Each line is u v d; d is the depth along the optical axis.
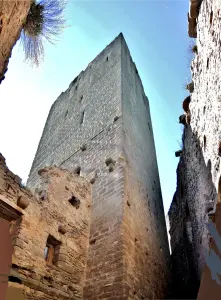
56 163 13.11
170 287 10.10
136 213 8.70
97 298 6.31
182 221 12.97
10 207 5.63
